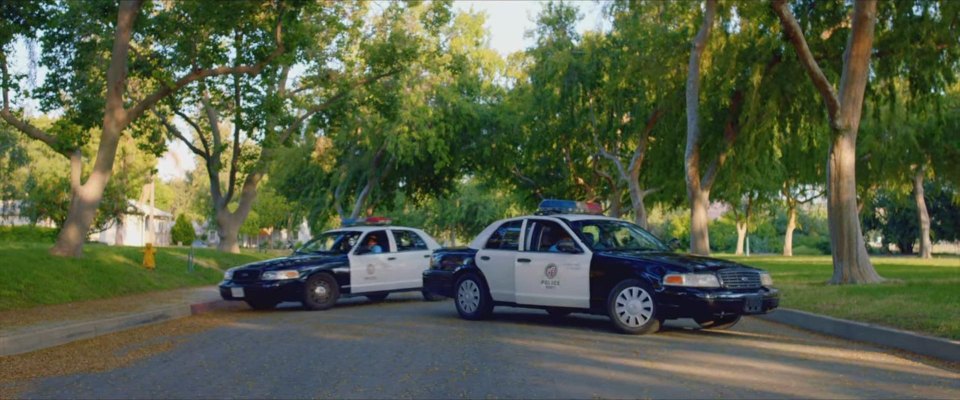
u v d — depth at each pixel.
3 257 18.00
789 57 22.94
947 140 37.56
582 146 40.75
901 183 39.44
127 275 20.50
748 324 14.02
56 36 21.45
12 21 19.11
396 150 37.03
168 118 29.92
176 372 9.31
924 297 14.16
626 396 7.65
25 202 46.12
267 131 25.36
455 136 39.53
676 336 11.99
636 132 34.94
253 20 19.25
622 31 29.61
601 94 35.88
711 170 27.61
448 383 8.34
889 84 22.06
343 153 41.25
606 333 12.34
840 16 21.92
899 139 35.56
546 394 7.76
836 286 18.05
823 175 38.44
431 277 15.23
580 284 12.72
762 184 39.19
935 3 19.89
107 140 20.61
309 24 22.00
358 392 7.94
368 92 28.98
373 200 44.59
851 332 11.93
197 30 20.62
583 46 35.25
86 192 20.55
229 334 12.96
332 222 64.25
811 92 23.53
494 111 40.25
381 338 12.00
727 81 23.98
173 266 24.14
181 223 55.56
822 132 30.95
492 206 61.16
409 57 28.17
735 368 9.12
